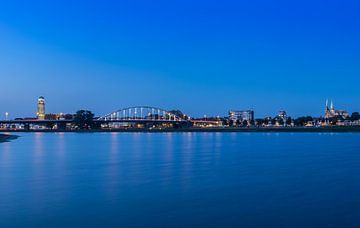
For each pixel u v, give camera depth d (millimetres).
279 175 49125
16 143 141750
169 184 42250
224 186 40750
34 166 61250
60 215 28859
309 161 67750
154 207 31125
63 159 73938
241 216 28188
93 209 30609
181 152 92688
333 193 36406
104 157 78562
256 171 53438
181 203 32500
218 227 25656
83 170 55625
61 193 37281
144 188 39875
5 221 27359
